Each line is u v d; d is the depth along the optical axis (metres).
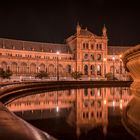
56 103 17.69
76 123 8.67
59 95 26.47
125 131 7.08
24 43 178.75
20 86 35.47
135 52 15.98
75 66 183.12
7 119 6.55
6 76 129.38
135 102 15.05
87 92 30.47
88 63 185.12
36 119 9.95
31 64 165.00
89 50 186.25
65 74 174.12
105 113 10.94
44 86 51.53
